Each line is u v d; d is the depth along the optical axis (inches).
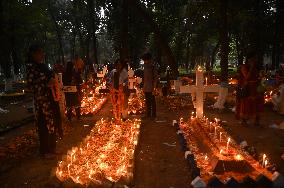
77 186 250.1
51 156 330.6
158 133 429.1
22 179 280.5
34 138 410.9
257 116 454.0
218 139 338.6
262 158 296.2
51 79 323.0
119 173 273.0
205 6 948.0
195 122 444.8
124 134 411.5
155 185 259.1
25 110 674.2
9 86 1047.6
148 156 333.7
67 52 3051.2
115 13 1577.3
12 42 1337.4
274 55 1264.8
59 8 2204.7
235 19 1268.5
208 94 853.2
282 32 1307.8
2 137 439.2
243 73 447.8
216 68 2551.7
